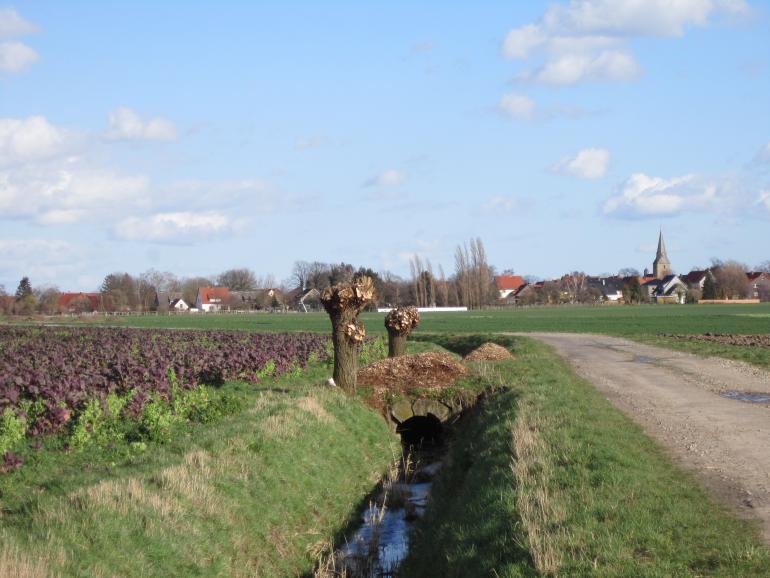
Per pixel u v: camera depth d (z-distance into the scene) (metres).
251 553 11.62
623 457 12.80
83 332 52.44
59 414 14.73
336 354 22.25
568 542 9.10
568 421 16.02
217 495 12.03
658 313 94.19
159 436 14.87
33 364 24.98
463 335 49.84
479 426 18.97
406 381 23.50
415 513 15.25
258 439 14.80
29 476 12.17
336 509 14.80
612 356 35.06
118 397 17.86
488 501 11.51
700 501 10.77
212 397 19.00
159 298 164.25
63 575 8.45
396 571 12.24
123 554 9.49
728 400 20.72
